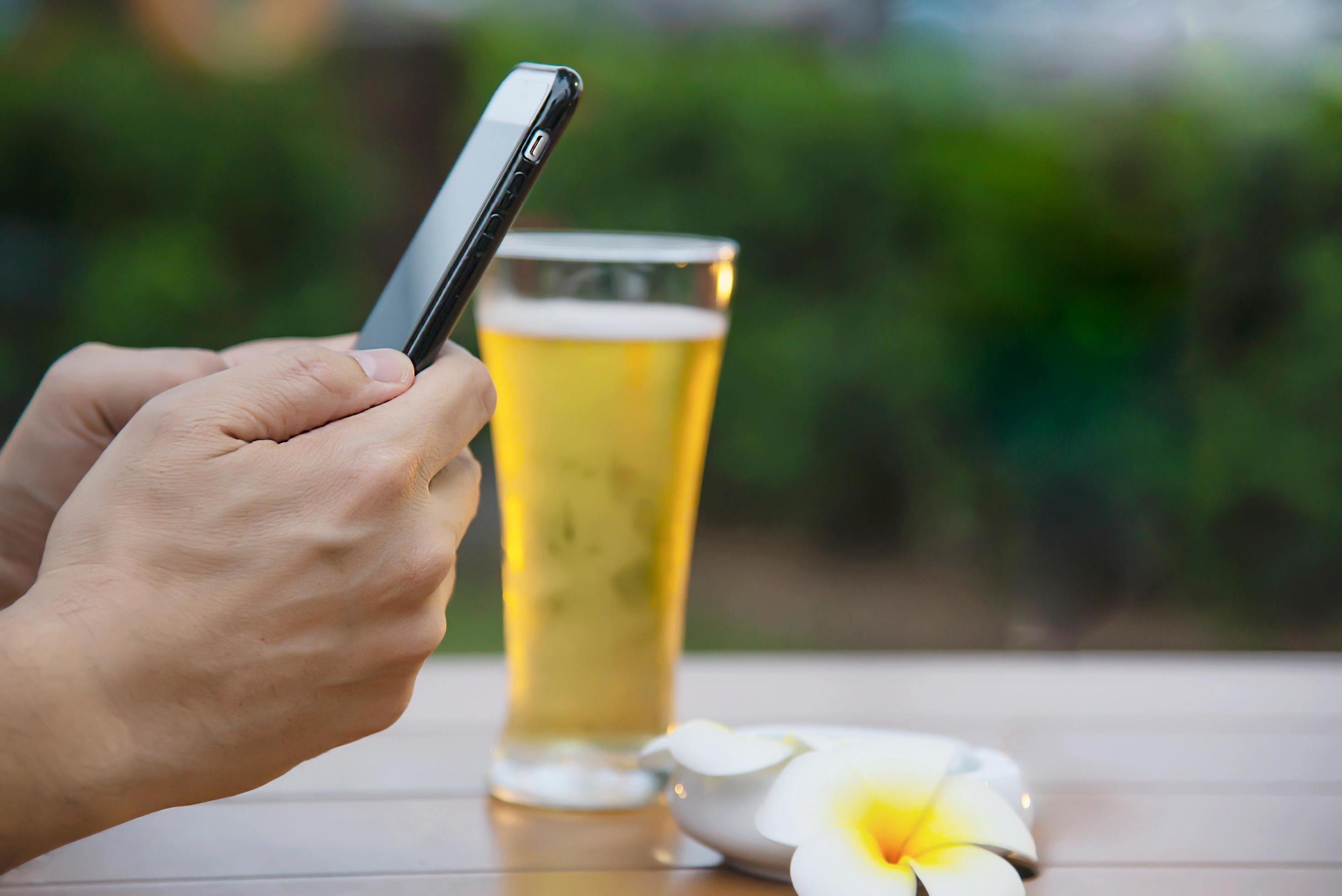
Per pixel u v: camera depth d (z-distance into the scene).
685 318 0.70
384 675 0.55
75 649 0.49
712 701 0.96
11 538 0.73
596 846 0.66
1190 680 1.06
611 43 3.62
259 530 0.52
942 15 3.56
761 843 0.59
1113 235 3.48
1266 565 3.46
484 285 0.71
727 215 3.52
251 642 0.52
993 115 3.52
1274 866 0.65
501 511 0.72
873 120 3.50
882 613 3.63
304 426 0.55
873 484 3.63
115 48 3.57
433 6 3.70
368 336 0.62
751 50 3.61
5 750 0.48
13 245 3.54
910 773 0.59
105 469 0.53
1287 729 0.91
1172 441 3.48
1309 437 3.38
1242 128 3.35
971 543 3.64
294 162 3.61
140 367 0.72
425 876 0.62
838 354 3.55
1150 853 0.66
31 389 3.59
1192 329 3.45
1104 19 3.46
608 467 0.70
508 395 0.70
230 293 3.63
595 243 0.74
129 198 3.58
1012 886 0.54
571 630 0.71
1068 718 0.94
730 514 3.69
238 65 3.62
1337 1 3.29
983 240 3.53
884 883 0.53
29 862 0.58
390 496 0.53
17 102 3.47
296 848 0.66
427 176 3.76
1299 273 3.34
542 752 0.72
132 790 0.50
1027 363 3.56
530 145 0.59
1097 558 3.56
